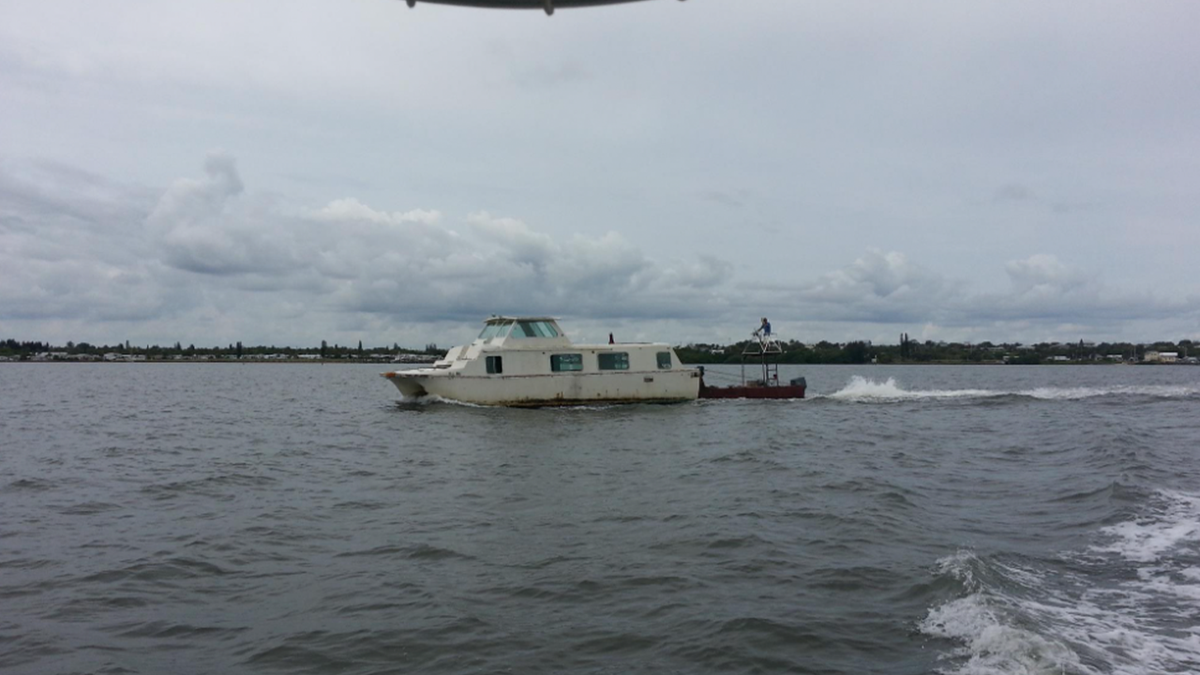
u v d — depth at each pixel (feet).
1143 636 30.37
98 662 30.35
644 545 45.01
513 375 122.52
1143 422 113.70
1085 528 47.88
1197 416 123.34
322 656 30.68
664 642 31.27
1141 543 44.16
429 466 75.10
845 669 28.43
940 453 82.23
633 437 95.55
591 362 125.18
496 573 40.29
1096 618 32.32
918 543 44.62
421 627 33.22
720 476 67.46
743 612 34.01
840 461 75.41
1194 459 76.48
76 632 33.30
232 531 49.83
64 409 153.17
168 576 40.63
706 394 135.44
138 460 80.94
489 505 56.80
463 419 112.78
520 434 98.58
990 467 73.05
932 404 141.90
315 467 75.20
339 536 48.37
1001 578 37.22
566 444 89.71
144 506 57.72
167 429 113.29
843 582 37.70
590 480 66.54
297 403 168.96
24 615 35.19
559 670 29.12
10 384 264.93
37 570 41.65
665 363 128.77
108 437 102.99
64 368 529.04
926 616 32.99
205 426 117.39
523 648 31.04
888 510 53.01
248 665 30.04
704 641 31.19
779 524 49.37
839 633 31.55
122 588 38.75
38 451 88.74
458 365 126.41
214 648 31.63
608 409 124.26
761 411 124.77
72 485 66.28
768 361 146.92
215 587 38.93
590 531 48.55
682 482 64.95
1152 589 36.01
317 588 38.55
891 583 37.35
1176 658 28.30
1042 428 104.99
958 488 62.44
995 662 28.12
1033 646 28.66
